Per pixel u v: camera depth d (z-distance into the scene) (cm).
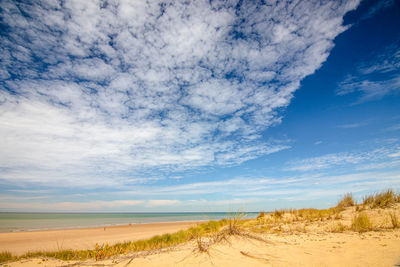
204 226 1335
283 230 768
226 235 616
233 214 666
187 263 394
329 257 363
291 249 446
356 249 400
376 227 616
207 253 451
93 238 1803
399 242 424
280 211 1380
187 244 643
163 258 445
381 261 312
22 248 1316
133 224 4012
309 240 542
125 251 671
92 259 543
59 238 1845
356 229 620
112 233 2255
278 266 336
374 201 992
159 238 1252
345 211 997
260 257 397
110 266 421
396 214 740
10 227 3353
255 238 582
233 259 399
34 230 2777
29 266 483
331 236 567
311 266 323
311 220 942
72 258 580
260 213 1551
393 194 990
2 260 600
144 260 439
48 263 506
